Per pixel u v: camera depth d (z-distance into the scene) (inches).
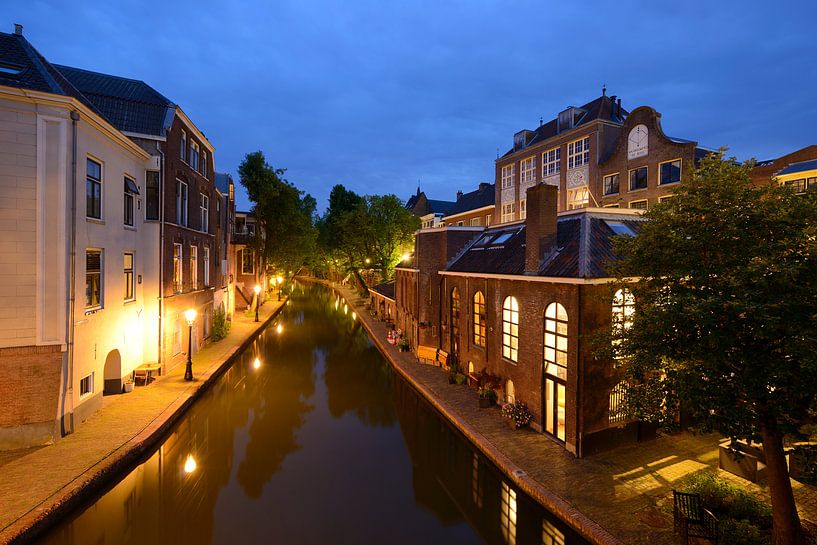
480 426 542.0
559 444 486.3
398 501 445.1
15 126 455.5
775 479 277.1
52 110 469.1
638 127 1029.2
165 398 617.3
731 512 326.0
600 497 372.8
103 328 572.4
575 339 459.2
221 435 610.9
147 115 732.7
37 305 462.9
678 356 279.1
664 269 301.1
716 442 487.2
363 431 628.7
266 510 423.5
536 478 407.8
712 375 257.0
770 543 281.7
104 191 570.3
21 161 458.0
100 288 571.2
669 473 417.4
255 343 1188.5
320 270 3395.7
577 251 496.1
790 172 853.8
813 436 315.6
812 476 249.8
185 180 828.6
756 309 229.6
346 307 2028.8
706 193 288.7
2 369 449.7
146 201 713.6
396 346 1070.4
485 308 666.2
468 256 783.1
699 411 271.0
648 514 345.1
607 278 444.8
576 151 1216.8
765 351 252.5
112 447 457.1
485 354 670.5
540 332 521.3
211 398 716.7
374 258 1856.5
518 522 404.2
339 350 1134.4
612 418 470.0
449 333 811.4
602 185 1127.0
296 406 726.5
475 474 500.1
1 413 449.1
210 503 435.5
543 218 535.5
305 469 512.7
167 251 745.0
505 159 1508.4
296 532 386.9
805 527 317.4
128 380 658.8
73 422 493.7
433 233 896.3
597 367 459.2
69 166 482.0
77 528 375.9
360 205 1820.9
